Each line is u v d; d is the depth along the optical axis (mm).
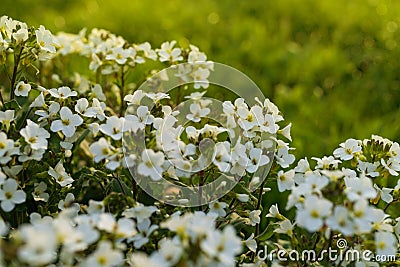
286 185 668
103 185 705
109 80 825
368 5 1464
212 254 582
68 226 590
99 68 802
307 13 1410
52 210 684
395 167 686
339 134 906
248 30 1285
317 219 604
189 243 599
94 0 1453
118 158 649
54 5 1438
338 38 1307
